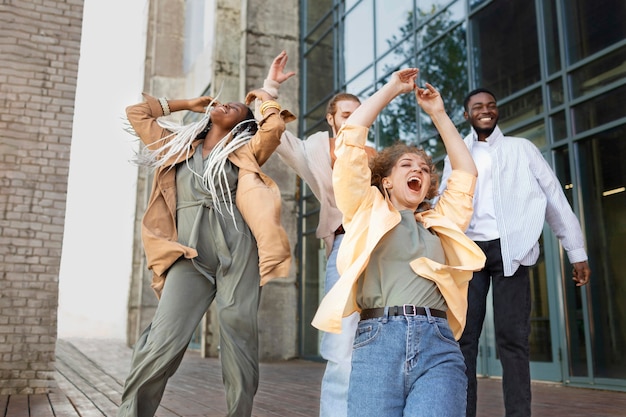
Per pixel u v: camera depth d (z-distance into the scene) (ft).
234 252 10.21
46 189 22.06
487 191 11.64
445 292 6.85
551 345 24.77
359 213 7.41
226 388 10.27
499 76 28.89
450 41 32.42
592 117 23.75
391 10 37.93
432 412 5.98
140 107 10.97
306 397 21.76
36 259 21.50
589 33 24.26
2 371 20.57
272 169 46.39
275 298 44.80
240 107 11.00
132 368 9.64
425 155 7.86
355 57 41.78
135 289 70.59
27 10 23.09
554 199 11.80
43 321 21.30
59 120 22.75
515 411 10.43
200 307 10.04
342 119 10.97
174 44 75.87
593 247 23.50
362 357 6.60
